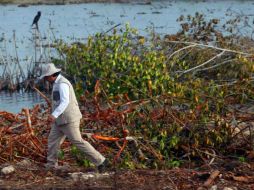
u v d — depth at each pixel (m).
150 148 19.62
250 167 17.11
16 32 59.22
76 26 61.84
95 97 20.88
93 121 21.05
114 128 20.67
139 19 66.50
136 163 19.02
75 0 93.94
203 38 34.72
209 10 75.44
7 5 91.75
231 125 21.28
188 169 17.45
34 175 16.09
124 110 21.22
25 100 33.22
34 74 36.25
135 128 20.69
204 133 20.56
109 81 23.14
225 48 32.34
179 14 71.56
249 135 20.52
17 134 20.00
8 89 35.72
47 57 39.69
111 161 18.67
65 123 16.61
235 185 15.27
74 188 14.85
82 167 17.83
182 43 31.33
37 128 20.58
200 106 20.97
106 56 26.30
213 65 30.61
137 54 30.23
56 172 16.38
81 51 28.67
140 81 22.83
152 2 91.69
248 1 90.62
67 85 16.39
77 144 16.73
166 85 22.58
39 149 18.84
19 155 18.84
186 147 20.02
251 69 25.31
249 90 24.44
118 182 15.34
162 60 24.69
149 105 21.59
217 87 24.16
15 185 15.23
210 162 18.61
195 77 29.00
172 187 14.98
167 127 20.64
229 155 19.94
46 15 75.88
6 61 37.53
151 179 15.67
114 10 79.81
